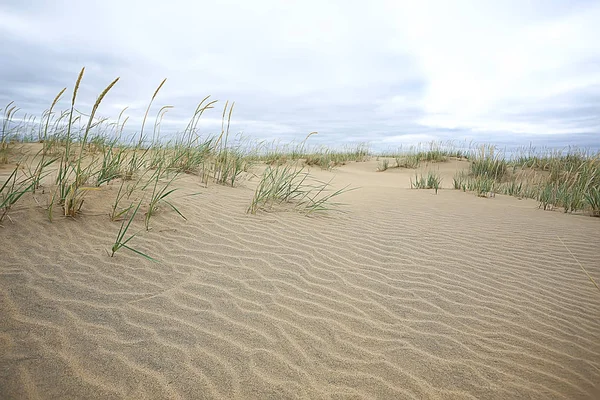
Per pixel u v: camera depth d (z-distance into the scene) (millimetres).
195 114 6090
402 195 8445
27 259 3049
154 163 6816
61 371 1853
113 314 2436
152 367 1958
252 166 10344
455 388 1974
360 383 1973
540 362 2236
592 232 5379
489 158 13852
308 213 5605
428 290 3227
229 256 3631
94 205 4352
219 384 1882
